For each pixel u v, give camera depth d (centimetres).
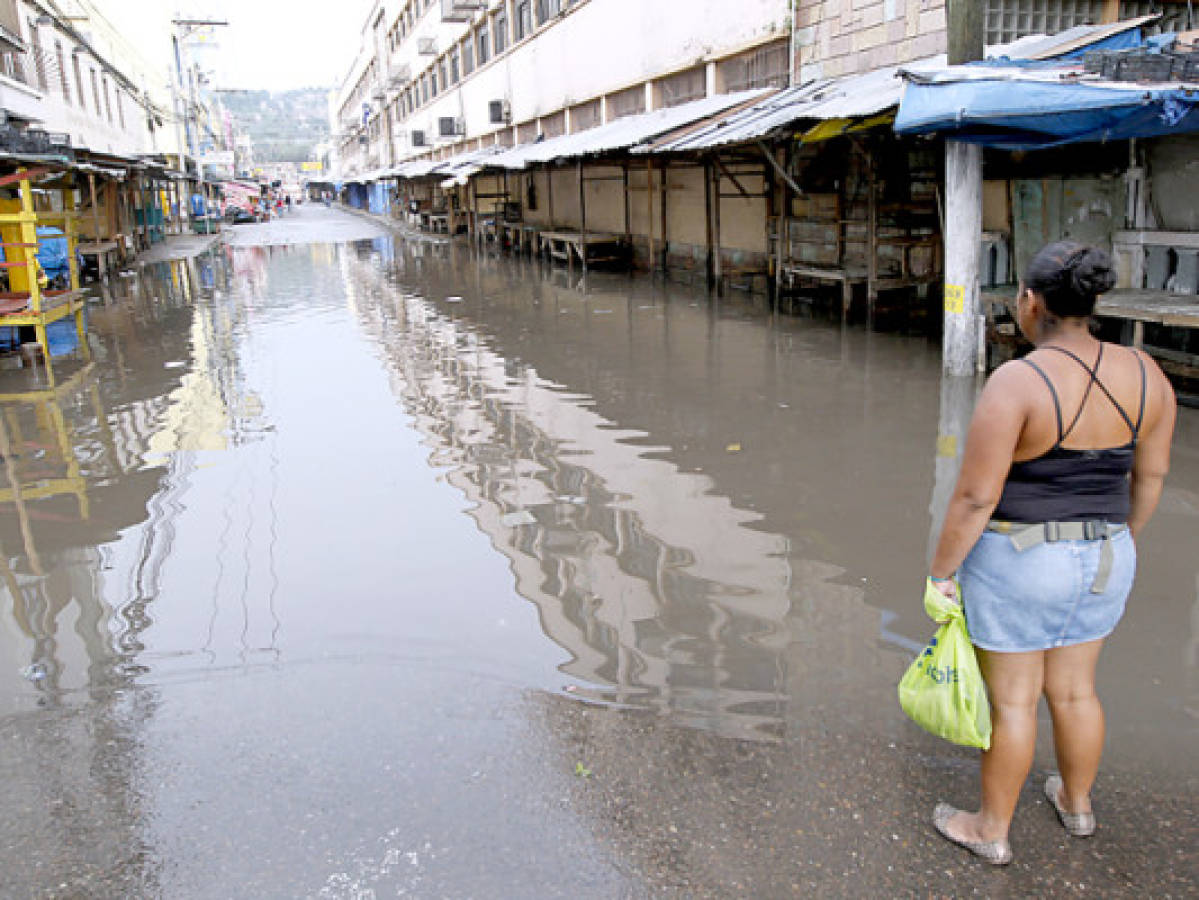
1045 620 237
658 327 1201
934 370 869
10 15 2033
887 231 1187
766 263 1496
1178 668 355
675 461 634
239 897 252
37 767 317
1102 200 862
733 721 329
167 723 340
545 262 2353
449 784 297
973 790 288
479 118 3612
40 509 587
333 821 281
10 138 1241
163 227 4269
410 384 921
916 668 259
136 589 463
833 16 1283
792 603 420
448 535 517
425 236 3766
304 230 4681
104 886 258
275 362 1072
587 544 497
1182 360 733
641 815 280
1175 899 241
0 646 410
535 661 376
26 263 1037
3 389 959
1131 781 291
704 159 1495
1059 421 224
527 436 711
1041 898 243
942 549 243
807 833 270
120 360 1117
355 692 357
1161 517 497
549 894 249
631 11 1986
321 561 488
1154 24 848
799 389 820
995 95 647
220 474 646
